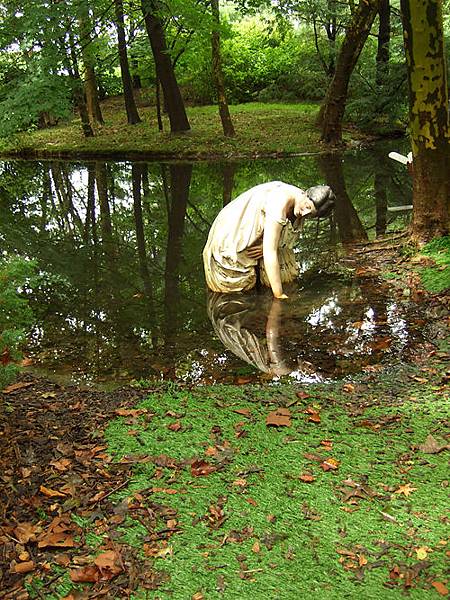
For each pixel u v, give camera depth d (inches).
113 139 724.0
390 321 195.3
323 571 92.4
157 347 192.9
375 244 285.6
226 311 219.0
